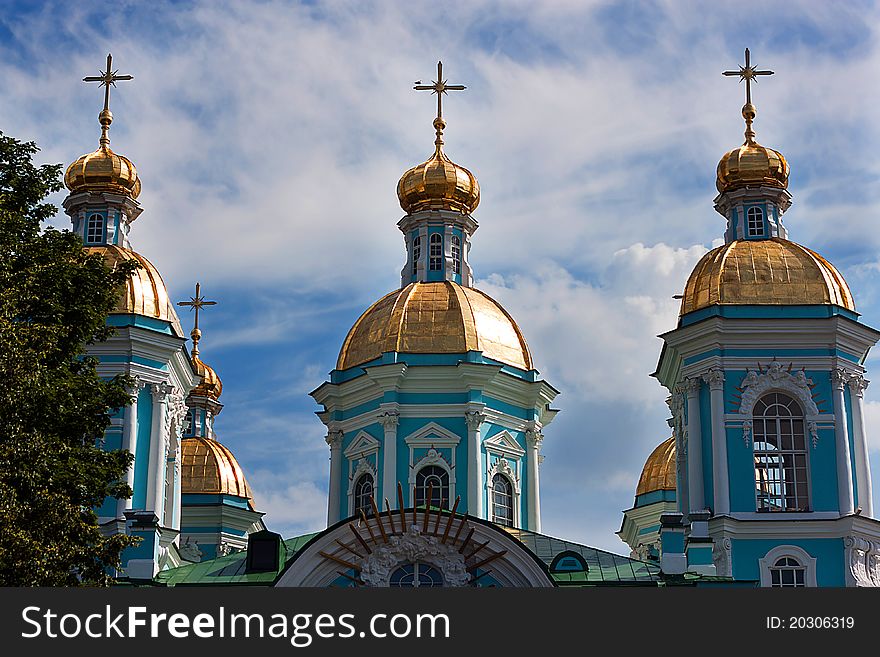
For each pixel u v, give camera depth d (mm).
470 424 58562
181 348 58250
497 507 59125
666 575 50969
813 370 56531
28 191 43250
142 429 56781
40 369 38094
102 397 41875
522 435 60500
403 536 50531
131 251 60406
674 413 60281
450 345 59531
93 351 56812
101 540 39344
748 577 54125
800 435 56188
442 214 63688
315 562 50625
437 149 65562
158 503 56281
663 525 51750
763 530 54438
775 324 56531
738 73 63312
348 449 60156
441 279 63125
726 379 56312
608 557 53812
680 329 57062
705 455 55969
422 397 59156
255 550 53469
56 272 41531
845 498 55125
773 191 60531
